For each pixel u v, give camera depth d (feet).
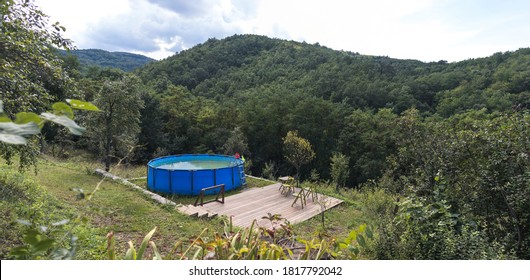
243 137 70.74
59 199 19.97
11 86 11.53
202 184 29.99
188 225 19.20
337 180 38.63
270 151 87.76
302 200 27.27
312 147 84.02
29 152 16.55
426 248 10.85
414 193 13.99
